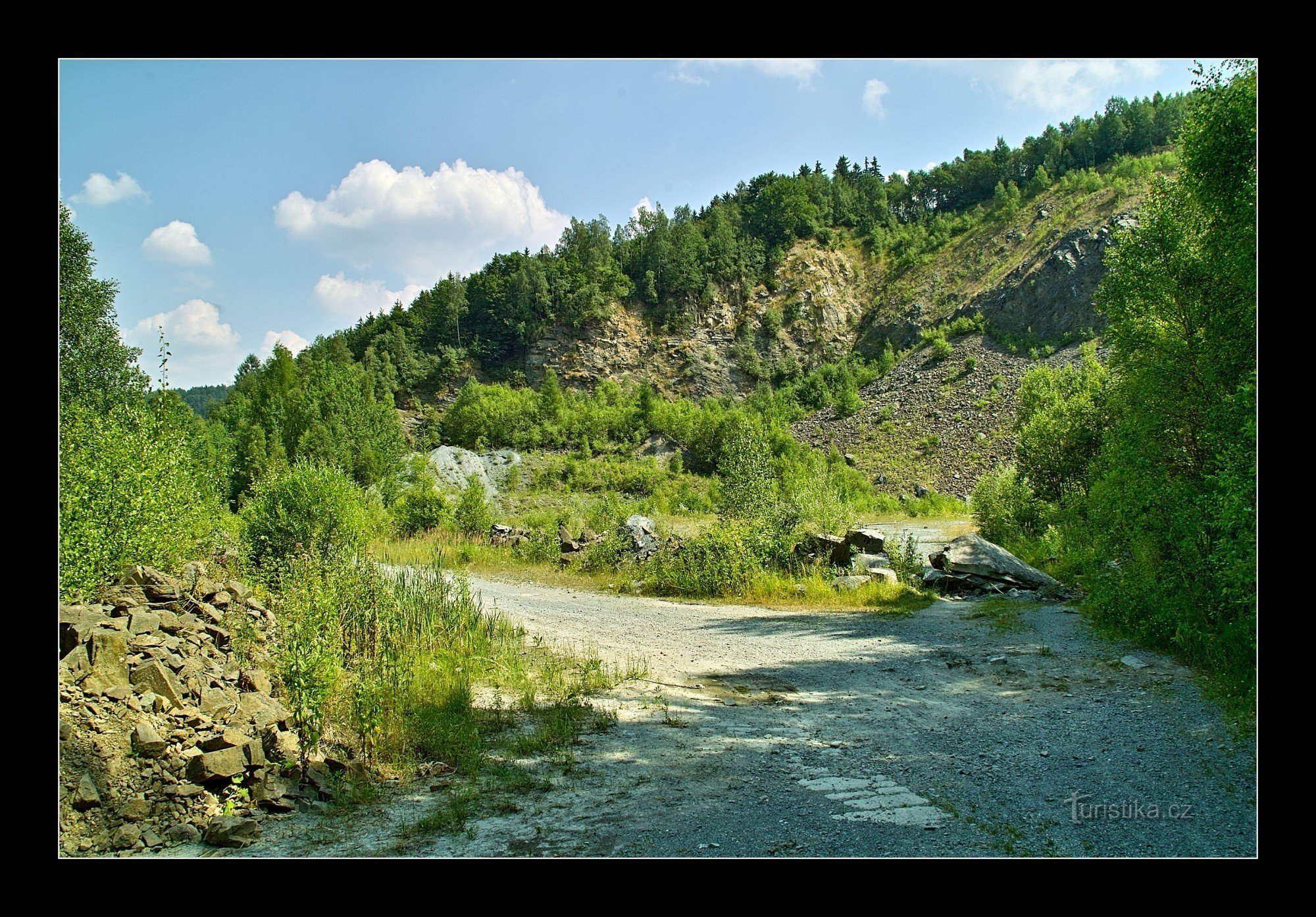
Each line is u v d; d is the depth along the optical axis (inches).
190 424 872.3
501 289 5241.1
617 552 804.0
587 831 189.0
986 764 232.2
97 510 344.5
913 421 2970.0
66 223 835.4
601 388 3956.7
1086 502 472.1
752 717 293.1
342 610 362.0
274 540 539.5
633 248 5885.8
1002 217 4896.7
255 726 235.1
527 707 303.6
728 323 5290.4
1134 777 213.9
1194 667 316.8
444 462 2140.7
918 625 483.5
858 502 2022.6
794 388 4224.9
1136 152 4776.1
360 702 245.4
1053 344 3171.8
